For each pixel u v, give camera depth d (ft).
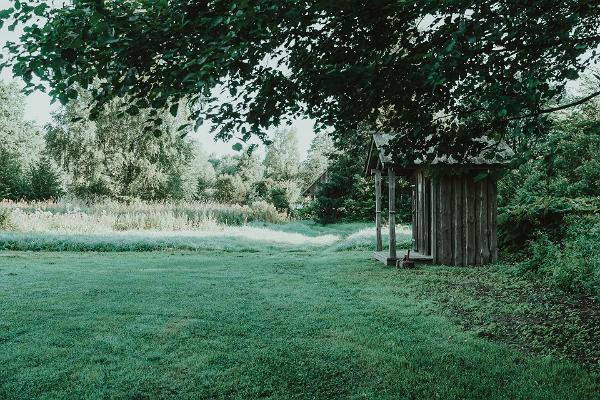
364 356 15.46
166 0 9.45
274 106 12.96
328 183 101.76
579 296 22.75
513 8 10.37
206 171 228.63
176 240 56.24
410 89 12.35
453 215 37.47
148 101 11.13
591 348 15.83
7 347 16.44
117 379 13.78
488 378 13.70
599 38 11.40
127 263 39.88
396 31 12.50
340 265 38.09
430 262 37.68
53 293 25.48
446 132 13.66
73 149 118.73
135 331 18.26
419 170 41.98
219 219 88.07
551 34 10.90
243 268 36.58
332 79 12.07
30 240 51.11
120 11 9.49
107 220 71.82
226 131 13.29
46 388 13.25
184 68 9.70
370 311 21.29
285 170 199.93
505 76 11.60
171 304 22.85
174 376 14.03
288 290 26.66
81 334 17.95
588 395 12.42
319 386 13.38
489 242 37.37
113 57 10.13
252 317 20.35
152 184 122.42
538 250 29.99
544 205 37.93
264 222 96.48
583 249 27.40
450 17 10.98
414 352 15.85
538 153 11.25
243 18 9.24
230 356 15.52
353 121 14.69
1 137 147.33
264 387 13.29
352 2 10.53
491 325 18.69
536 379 13.53
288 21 10.73
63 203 84.79
